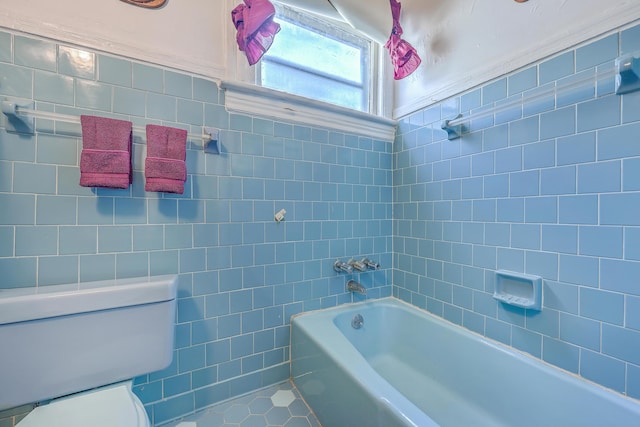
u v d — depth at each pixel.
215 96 1.27
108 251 1.08
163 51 1.16
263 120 1.38
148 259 1.15
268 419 1.22
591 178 0.93
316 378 1.23
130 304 0.98
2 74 0.93
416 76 1.61
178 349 1.21
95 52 1.05
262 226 1.39
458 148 1.38
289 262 1.47
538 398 1.04
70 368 0.90
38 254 0.98
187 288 1.23
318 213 1.54
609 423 0.87
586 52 0.95
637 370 0.85
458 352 1.34
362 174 1.68
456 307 1.41
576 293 0.98
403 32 1.65
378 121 1.69
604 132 0.90
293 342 1.46
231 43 1.29
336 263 1.60
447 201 1.45
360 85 1.76
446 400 1.32
